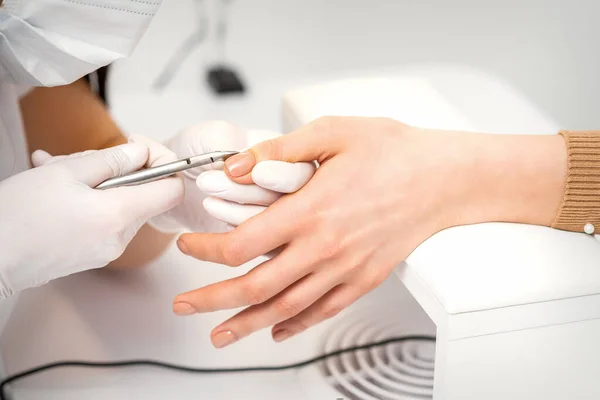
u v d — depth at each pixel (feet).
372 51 4.81
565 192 2.22
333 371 2.47
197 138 2.46
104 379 2.43
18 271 2.08
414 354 2.55
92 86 3.90
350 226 2.11
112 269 2.92
